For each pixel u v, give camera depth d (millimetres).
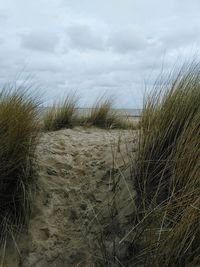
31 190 3295
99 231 3002
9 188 3213
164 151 3199
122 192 3195
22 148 3314
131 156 3498
